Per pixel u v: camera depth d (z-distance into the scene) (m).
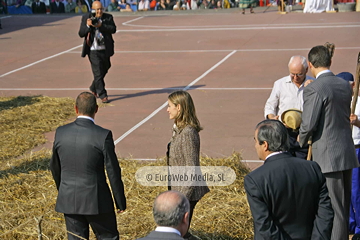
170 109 10.08
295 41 44.91
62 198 9.76
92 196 9.62
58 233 11.86
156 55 41.19
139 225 12.27
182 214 6.41
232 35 50.09
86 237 10.05
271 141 7.79
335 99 9.86
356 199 12.05
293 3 73.88
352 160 10.09
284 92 13.27
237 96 26.58
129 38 51.47
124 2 78.69
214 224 12.17
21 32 59.34
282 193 7.52
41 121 22.64
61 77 34.09
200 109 24.25
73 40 51.84
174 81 31.28
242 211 12.75
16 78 34.22
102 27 25.19
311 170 7.77
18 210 13.11
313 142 10.22
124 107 25.33
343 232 10.18
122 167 15.99
